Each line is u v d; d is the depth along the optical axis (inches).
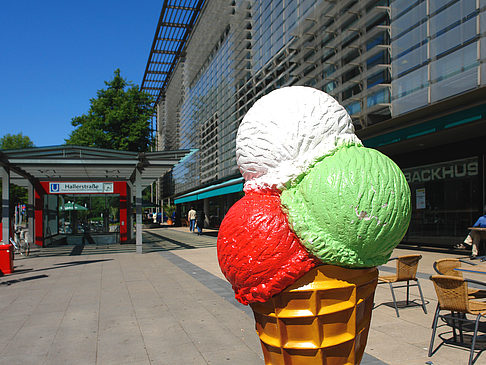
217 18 949.2
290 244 60.4
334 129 66.1
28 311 226.7
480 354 146.4
